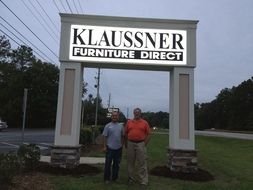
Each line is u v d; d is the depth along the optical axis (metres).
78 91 12.80
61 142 12.52
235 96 118.56
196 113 148.38
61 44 12.94
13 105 79.38
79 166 12.70
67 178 11.09
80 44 12.95
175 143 12.66
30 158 11.68
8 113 78.38
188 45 13.09
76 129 12.62
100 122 87.81
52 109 86.38
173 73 13.11
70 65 12.89
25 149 11.66
